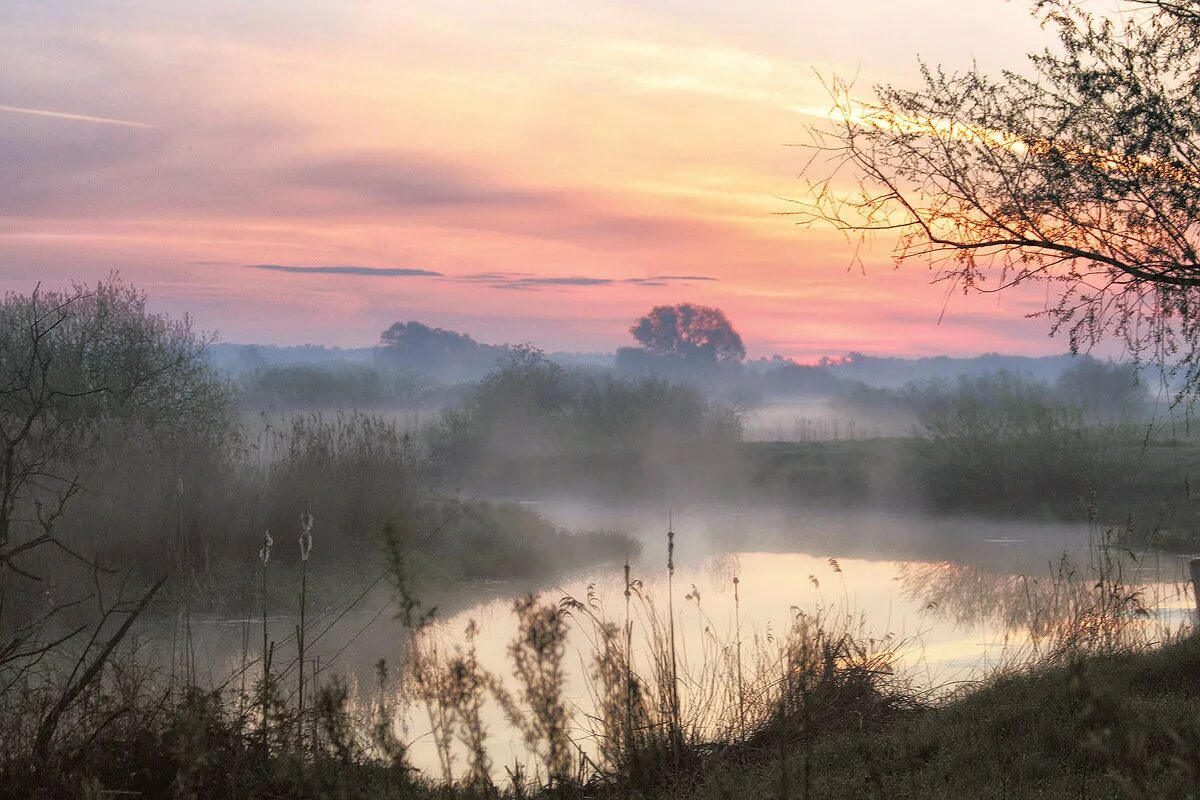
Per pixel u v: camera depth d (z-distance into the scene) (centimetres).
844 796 504
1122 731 523
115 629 1123
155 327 2156
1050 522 2734
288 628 1282
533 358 4597
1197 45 657
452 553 1823
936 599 1520
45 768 529
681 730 648
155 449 1560
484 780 495
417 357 18512
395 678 929
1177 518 2120
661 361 14550
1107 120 664
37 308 1981
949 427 3212
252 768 550
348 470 1792
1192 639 761
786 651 868
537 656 485
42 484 1332
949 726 621
